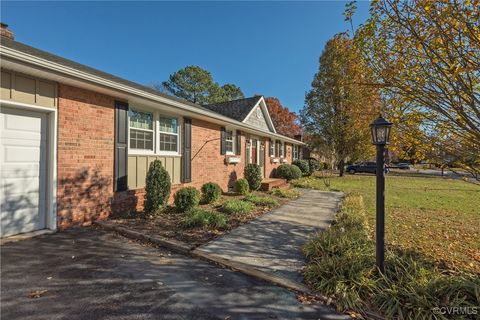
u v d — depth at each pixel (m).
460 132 3.05
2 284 2.69
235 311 2.38
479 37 2.49
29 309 2.28
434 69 2.87
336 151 19.91
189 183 8.01
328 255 3.41
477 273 3.26
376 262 2.87
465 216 6.65
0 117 3.90
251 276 3.11
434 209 7.55
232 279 3.02
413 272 2.84
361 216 5.93
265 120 16.48
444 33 2.59
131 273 3.07
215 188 7.32
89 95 5.03
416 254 3.69
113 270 3.13
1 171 3.93
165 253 3.78
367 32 3.35
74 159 4.76
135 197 6.07
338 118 19.16
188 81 29.66
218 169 9.80
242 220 5.66
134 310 2.33
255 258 3.57
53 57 5.81
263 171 14.88
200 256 3.64
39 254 3.51
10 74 3.87
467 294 2.42
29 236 4.10
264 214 6.37
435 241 4.56
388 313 2.30
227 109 15.43
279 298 2.62
